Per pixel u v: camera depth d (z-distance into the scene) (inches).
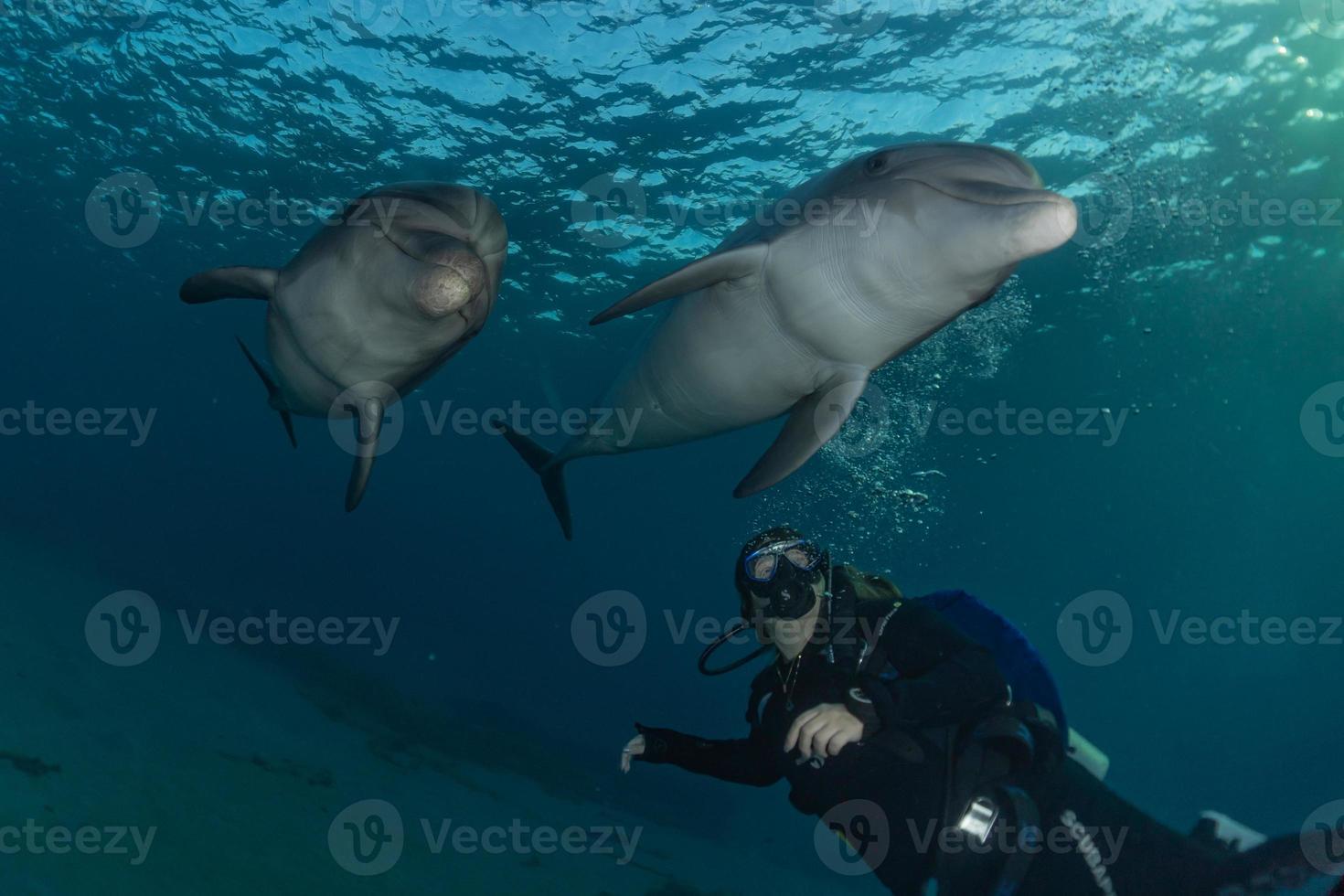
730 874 615.8
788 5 485.4
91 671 512.4
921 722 81.1
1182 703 3218.5
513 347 1184.2
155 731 436.8
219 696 602.2
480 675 1430.9
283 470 2691.9
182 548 1855.3
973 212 103.0
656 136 609.0
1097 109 549.3
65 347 1834.4
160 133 775.7
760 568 92.4
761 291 132.7
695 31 510.0
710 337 146.4
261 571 1934.1
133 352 1724.9
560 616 3102.9
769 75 538.0
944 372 926.4
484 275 104.6
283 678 791.7
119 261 1198.9
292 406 159.0
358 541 3890.3
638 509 2303.2
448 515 3058.6
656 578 3799.2
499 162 676.1
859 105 552.7
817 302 125.0
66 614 659.4
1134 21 480.7
